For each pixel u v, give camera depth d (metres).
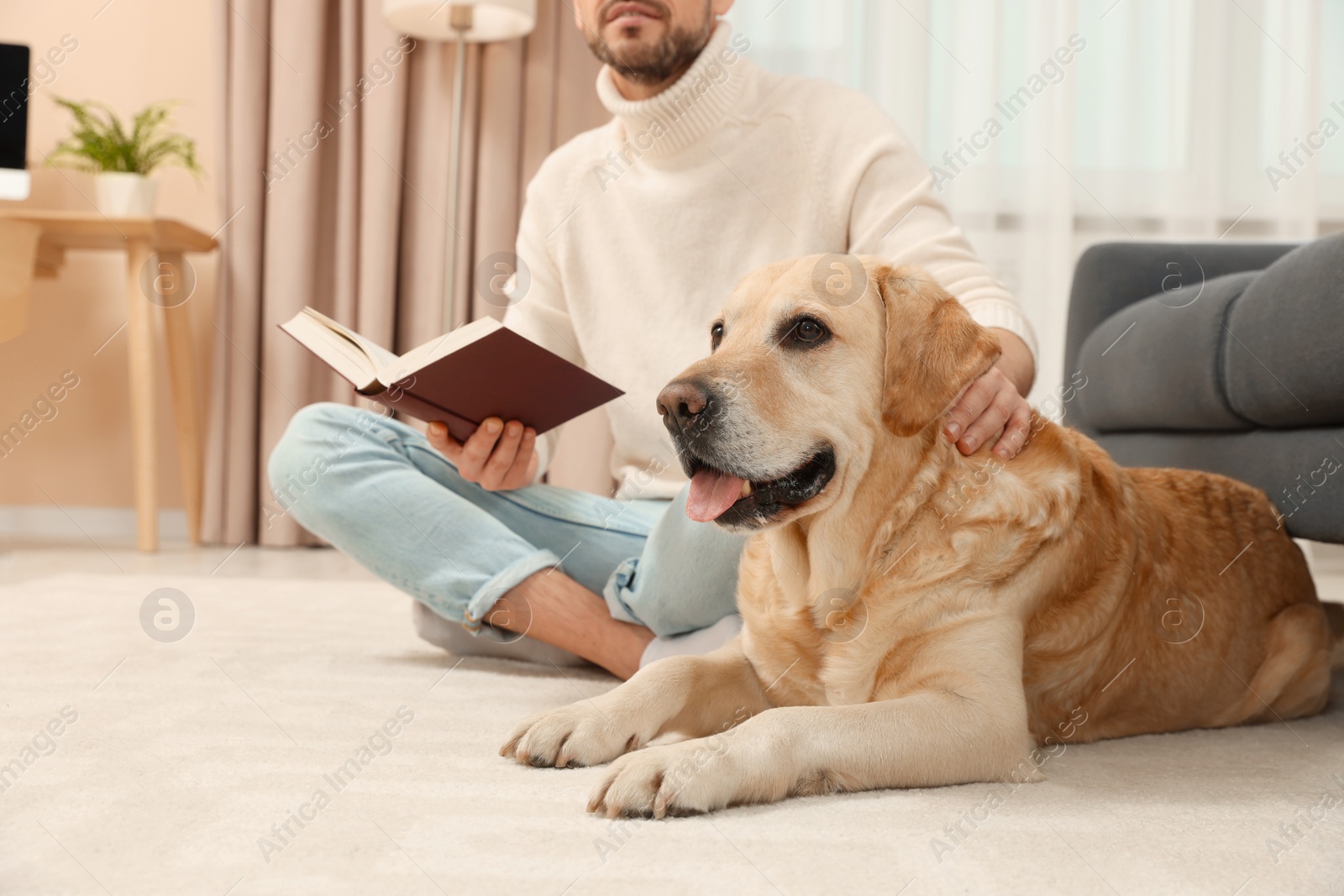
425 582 1.54
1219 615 1.38
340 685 1.46
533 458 1.61
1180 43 3.76
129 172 3.54
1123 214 3.82
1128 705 1.31
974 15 3.73
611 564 1.63
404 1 3.35
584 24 1.79
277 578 2.79
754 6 3.73
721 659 1.26
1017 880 0.78
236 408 3.65
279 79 3.65
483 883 0.75
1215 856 0.83
